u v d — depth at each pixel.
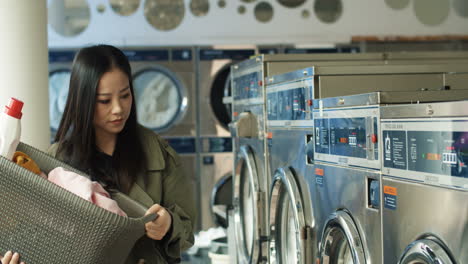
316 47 6.08
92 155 1.80
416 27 6.24
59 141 1.82
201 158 5.84
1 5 3.04
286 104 3.02
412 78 2.90
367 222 1.97
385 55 3.75
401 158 1.71
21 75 3.06
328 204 2.36
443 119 1.49
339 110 2.20
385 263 1.83
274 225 3.31
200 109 5.84
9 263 1.49
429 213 1.56
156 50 5.81
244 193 4.21
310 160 2.69
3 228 1.49
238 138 4.09
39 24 3.12
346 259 2.37
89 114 1.73
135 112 1.87
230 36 5.98
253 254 3.52
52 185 1.44
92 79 1.71
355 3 6.16
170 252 1.83
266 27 6.03
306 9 6.08
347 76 2.75
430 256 1.51
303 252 2.62
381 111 1.84
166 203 1.92
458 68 2.97
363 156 1.99
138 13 5.89
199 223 5.84
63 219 1.44
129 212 1.71
